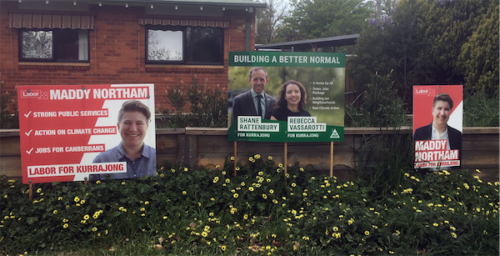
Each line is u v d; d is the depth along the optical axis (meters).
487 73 8.12
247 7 11.21
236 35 11.64
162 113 7.02
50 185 4.89
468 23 8.99
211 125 6.02
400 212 4.56
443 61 9.23
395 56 9.72
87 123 4.78
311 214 4.63
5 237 4.21
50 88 4.69
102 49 11.05
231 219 4.63
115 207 4.54
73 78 11.02
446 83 9.65
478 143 5.88
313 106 5.25
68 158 4.75
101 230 4.30
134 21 11.11
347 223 4.13
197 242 4.18
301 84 5.21
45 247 4.13
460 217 4.47
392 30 9.66
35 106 4.67
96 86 4.78
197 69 11.45
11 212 4.37
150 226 4.43
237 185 4.95
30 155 4.66
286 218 4.64
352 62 10.21
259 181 4.93
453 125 5.64
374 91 6.14
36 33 10.95
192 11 11.34
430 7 9.60
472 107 7.21
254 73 5.17
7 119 5.80
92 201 4.43
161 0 10.68
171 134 5.25
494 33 8.20
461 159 5.84
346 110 6.57
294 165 5.51
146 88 4.89
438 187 5.29
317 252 3.99
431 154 5.60
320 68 5.23
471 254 4.11
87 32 11.15
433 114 5.58
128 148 4.88
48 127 4.70
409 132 5.60
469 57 8.67
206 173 5.12
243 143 5.40
